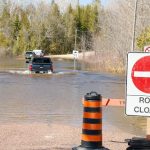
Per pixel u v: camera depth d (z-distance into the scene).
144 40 48.88
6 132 20.08
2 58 173.50
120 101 14.87
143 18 88.94
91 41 167.50
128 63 13.80
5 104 32.81
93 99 13.95
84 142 13.97
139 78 13.69
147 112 13.59
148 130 16.12
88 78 66.19
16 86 49.69
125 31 95.62
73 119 25.92
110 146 17.27
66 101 35.44
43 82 56.34
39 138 18.80
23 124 23.20
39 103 33.81
